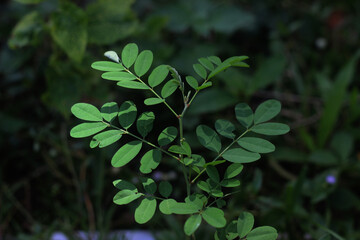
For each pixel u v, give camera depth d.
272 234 0.43
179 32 0.96
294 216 0.63
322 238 0.52
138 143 0.43
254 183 0.63
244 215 0.43
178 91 0.80
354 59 0.78
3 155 0.78
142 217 0.42
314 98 0.90
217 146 0.44
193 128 0.78
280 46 0.97
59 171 0.75
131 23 0.71
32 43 0.70
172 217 0.63
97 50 0.83
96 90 0.73
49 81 0.71
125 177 0.72
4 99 0.86
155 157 0.43
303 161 0.74
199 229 0.62
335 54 1.00
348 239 0.64
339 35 1.07
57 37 0.66
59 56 0.73
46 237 0.64
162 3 1.05
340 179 0.74
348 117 0.82
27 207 0.71
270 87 0.93
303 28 1.05
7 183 0.75
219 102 0.76
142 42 0.83
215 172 0.44
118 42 0.82
